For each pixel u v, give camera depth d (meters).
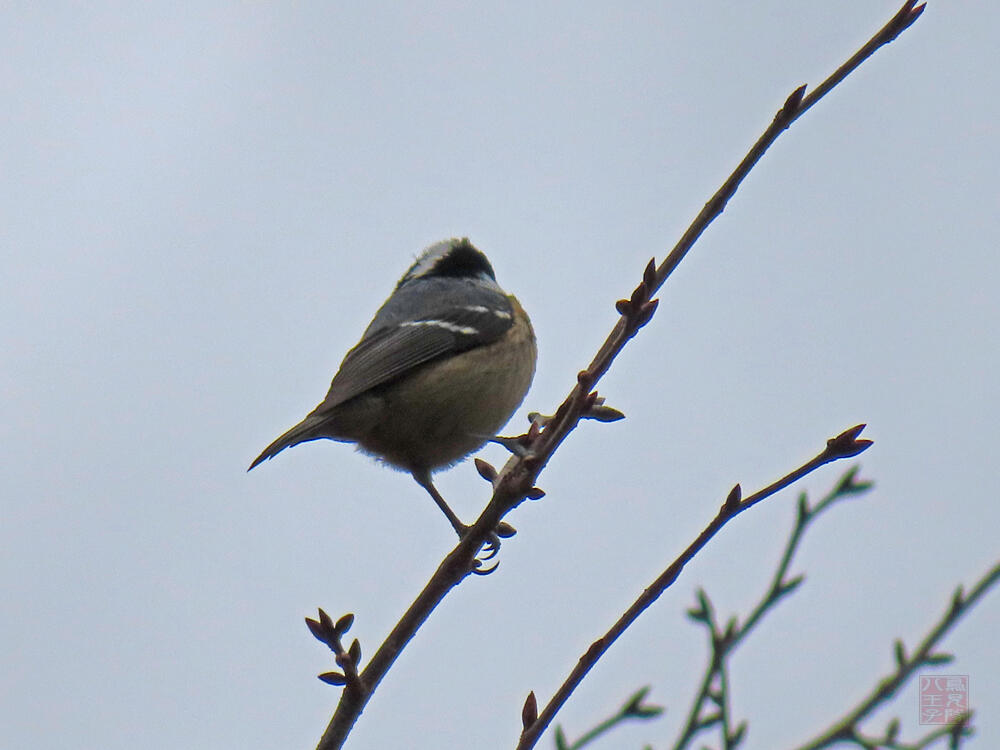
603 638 6.72
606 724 6.43
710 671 6.22
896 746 6.07
